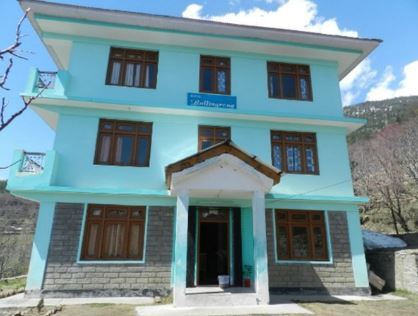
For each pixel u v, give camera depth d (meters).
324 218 11.05
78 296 8.95
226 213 10.93
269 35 12.10
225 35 11.92
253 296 8.23
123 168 10.40
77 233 9.48
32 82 10.48
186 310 7.55
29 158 9.86
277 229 10.68
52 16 10.93
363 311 7.85
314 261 10.48
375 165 25.98
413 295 9.99
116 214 9.96
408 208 20.75
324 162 11.68
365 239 13.62
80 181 10.02
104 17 11.09
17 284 12.51
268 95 12.23
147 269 9.51
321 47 12.55
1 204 33.12
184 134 11.13
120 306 8.13
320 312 7.61
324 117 11.87
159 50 12.03
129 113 11.02
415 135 26.20
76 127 10.58
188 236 10.30
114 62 11.71
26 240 26.91
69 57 12.40
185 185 8.80
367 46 12.71
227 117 11.49
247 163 9.25
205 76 12.15
